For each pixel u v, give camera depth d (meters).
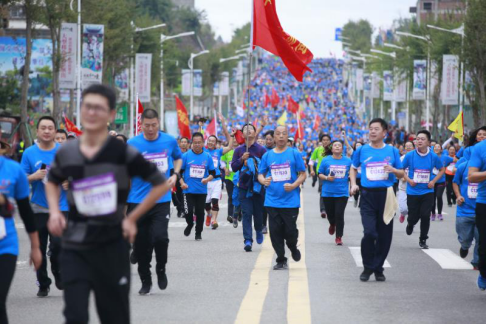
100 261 12.25
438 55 107.25
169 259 27.53
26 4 67.19
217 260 27.27
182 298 20.16
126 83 107.56
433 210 43.12
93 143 12.27
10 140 72.19
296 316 17.88
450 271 25.00
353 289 21.44
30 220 14.36
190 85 141.50
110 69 102.06
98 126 12.13
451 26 106.69
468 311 18.59
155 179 12.30
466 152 25.47
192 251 29.80
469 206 25.42
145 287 20.80
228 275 23.86
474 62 87.31
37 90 109.62
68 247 12.30
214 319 17.64
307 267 25.47
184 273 24.31
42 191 20.44
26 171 20.58
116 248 12.33
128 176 12.37
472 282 22.83
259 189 29.80
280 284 22.22
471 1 86.81
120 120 100.69
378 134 22.70
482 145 19.14
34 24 70.81
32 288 22.11
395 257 28.41
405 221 44.31
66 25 72.56
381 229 22.84
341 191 32.44
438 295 20.64
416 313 18.34
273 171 24.48
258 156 30.30
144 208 12.28
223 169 43.16
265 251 29.77
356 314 18.19
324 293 20.83
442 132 111.19
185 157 33.28
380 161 22.62
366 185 22.70
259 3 33.16
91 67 73.62
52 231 12.38
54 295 21.02
